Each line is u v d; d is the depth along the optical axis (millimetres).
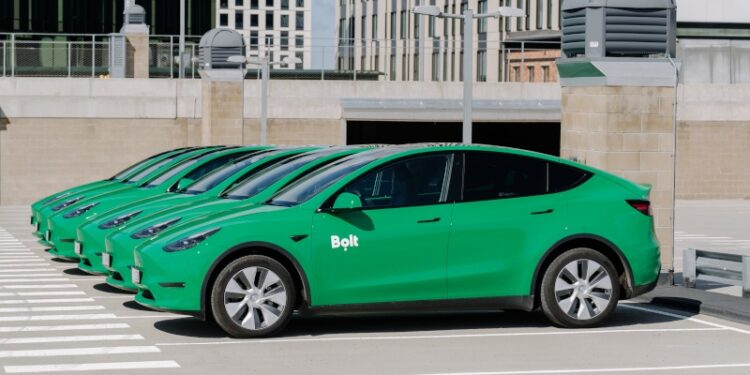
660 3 17688
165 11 62375
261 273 12406
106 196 20000
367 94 46500
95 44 46406
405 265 12680
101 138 44500
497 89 47125
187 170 19875
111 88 44844
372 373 10547
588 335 12766
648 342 12320
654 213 18000
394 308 12680
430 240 12734
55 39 58312
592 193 13352
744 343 12297
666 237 18047
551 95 47438
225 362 11086
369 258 12586
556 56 56188
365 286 12570
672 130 17922
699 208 44000
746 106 48469
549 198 13180
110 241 15180
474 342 12266
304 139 45875
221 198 15102
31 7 58031
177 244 12375
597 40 17672
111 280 15273
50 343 12195
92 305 15414
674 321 13891
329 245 12500
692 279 17000
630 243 13375
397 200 12781
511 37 65500
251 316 12398
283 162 15539
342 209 12453
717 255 16547
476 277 12844
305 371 10648
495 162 13133
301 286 12633
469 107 26625
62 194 23391
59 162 44156
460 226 12820
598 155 17875
